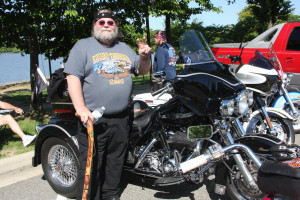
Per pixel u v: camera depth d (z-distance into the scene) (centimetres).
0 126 478
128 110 341
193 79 313
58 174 376
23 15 553
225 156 273
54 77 354
